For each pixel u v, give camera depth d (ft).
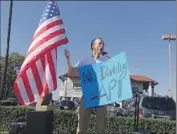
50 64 16.88
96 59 15.94
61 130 39.40
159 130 37.17
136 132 15.43
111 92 14.32
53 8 17.39
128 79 13.88
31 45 17.24
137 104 24.11
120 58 14.17
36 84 16.96
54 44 16.93
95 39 16.08
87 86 14.99
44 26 17.12
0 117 41.75
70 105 95.20
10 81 162.61
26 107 40.91
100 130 15.30
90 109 15.49
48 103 16.99
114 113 49.52
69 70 15.81
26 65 17.01
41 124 15.16
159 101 44.65
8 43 59.67
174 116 44.06
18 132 19.12
